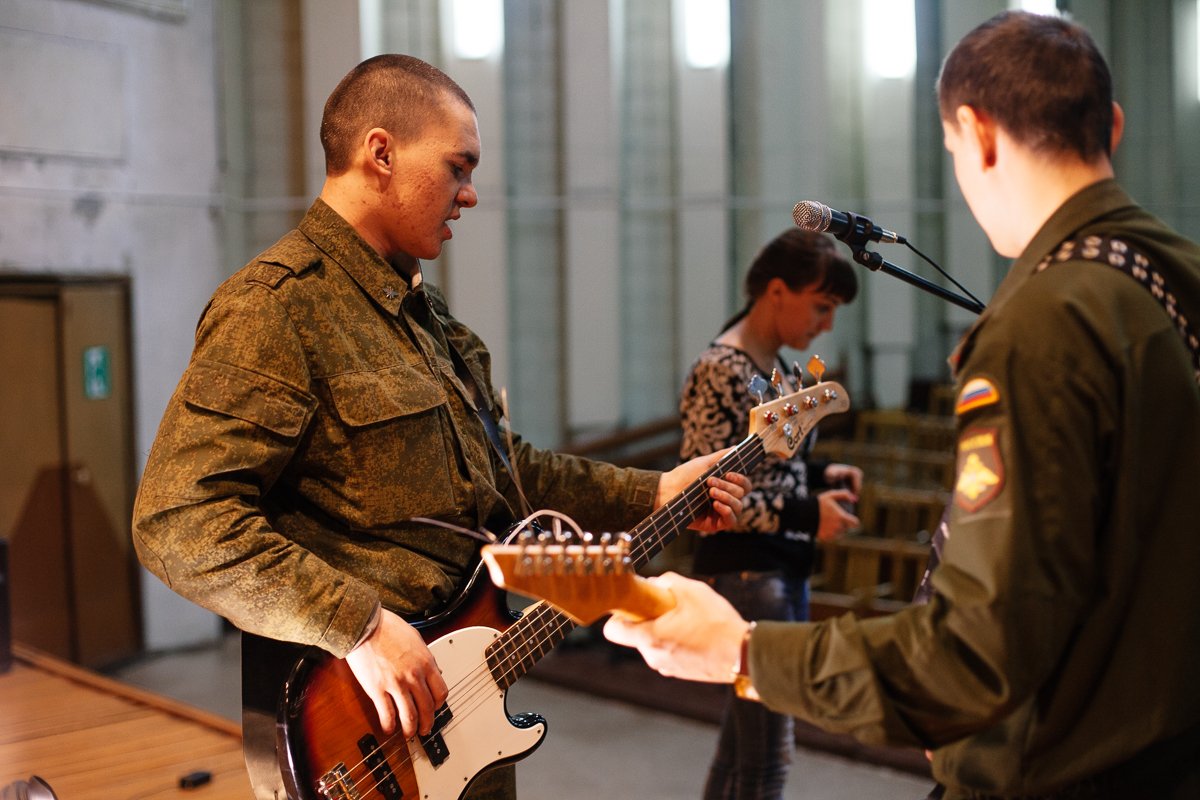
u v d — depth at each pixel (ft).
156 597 18.03
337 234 5.68
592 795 11.89
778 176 22.76
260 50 20.21
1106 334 3.53
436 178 5.73
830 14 23.15
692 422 8.20
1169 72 23.11
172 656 18.07
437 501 5.66
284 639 5.16
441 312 6.49
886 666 3.59
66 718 9.75
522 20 21.43
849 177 23.59
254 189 20.36
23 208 16.37
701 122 22.11
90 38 17.06
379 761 5.36
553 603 3.90
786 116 22.70
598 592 3.90
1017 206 3.93
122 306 17.61
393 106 5.66
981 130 3.92
